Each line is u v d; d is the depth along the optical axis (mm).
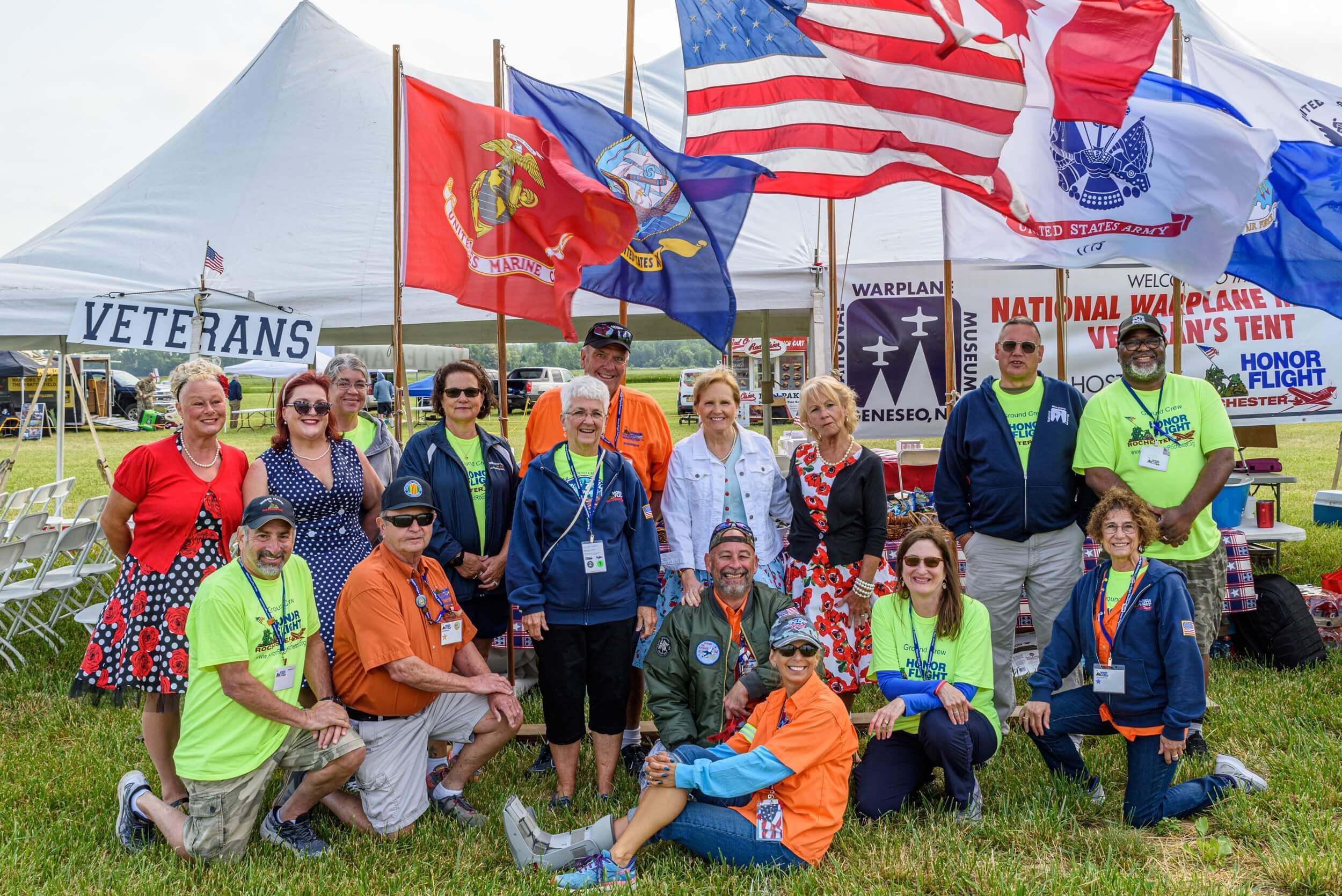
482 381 4648
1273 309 7105
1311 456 17375
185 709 3689
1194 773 4309
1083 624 4168
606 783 4309
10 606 8109
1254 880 3475
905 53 5066
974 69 5051
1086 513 4773
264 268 7176
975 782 4074
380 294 6988
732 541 4148
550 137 4926
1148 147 5168
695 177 5055
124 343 6789
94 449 24359
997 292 7141
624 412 4875
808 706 3613
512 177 4883
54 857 3754
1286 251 5738
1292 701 5148
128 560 4148
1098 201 5285
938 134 5156
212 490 4148
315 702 4520
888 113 5168
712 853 3641
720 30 5270
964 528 4922
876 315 7086
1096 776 4285
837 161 5266
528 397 33938
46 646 6992
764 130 5277
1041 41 5246
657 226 5102
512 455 4805
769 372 9203
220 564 4160
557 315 4926
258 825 4094
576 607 4195
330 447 4469
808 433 4715
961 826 3898
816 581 4574
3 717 5449
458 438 4676
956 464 4918
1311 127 6250
